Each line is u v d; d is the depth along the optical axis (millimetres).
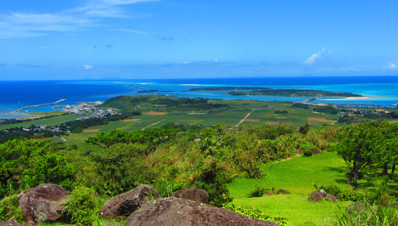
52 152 33562
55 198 12227
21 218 11469
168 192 22297
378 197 20656
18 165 26406
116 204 12203
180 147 46312
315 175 34969
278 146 44438
